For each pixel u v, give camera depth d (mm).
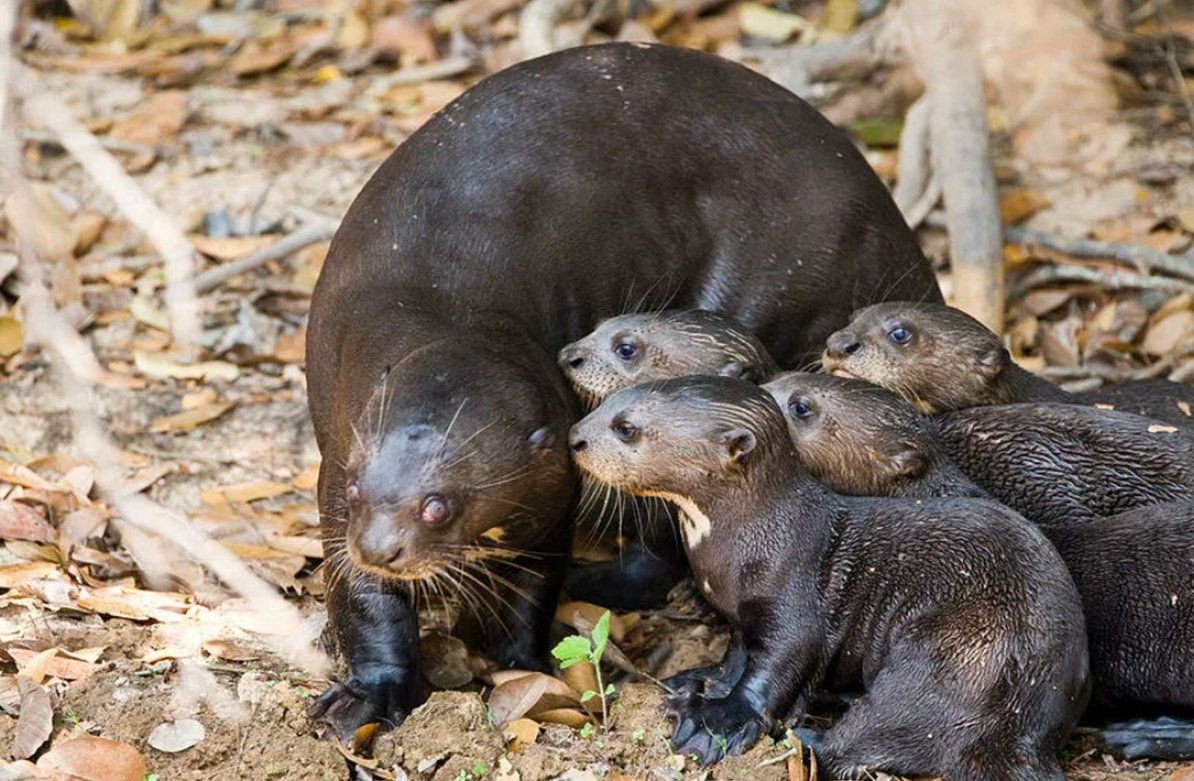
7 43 16125
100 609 10742
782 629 9891
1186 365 14680
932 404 12078
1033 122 17750
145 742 9414
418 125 18078
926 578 9695
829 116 18125
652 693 10234
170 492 12883
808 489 10156
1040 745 9203
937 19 16594
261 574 11594
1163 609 9961
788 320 12055
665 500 11320
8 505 11836
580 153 11250
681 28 19938
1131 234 16297
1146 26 19234
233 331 14914
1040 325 15570
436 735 9516
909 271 12516
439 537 9422
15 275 15367
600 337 11094
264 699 9750
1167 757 9789
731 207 11766
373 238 10758
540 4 17875
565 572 10727
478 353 9844
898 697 9477
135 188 15617
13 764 9094
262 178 16984
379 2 20156
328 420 10648
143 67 19062
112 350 14734
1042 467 11305
